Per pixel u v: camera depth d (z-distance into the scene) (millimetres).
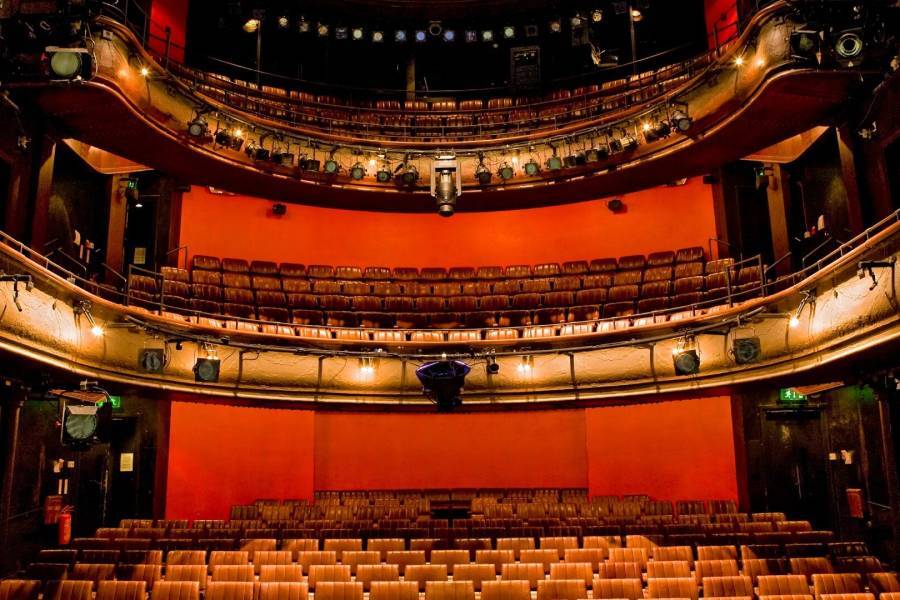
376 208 13680
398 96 17781
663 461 13875
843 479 11922
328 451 14727
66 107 9273
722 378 10297
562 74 17484
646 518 10836
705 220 14445
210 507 13477
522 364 11758
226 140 11508
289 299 13242
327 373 11625
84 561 8719
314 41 17609
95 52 8766
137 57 9727
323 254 15445
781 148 12641
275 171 12297
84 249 12648
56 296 8109
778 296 9305
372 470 14781
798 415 13000
